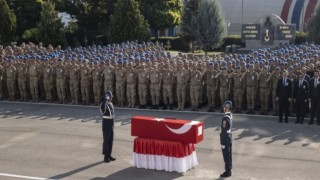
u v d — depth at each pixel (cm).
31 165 1443
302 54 2736
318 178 1308
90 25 5209
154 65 2328
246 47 4438
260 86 2147
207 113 2194
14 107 2383
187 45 5625
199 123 1374
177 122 1377
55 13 4159
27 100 2572
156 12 5094
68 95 2516
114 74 2367
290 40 4259
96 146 1656
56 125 1978
